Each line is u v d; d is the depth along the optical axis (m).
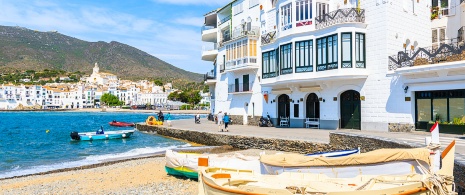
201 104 164.62
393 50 27.25
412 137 20.28
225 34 49.09
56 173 20.97
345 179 11.34
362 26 28.20
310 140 22.92
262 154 14.11
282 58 33.06
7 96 179.12
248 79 41.97
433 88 23.66
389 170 11.80
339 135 21.00
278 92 36.09
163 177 18.48
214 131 33.59
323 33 29.39
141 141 37.28
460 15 28.06
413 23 28.78
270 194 9.30
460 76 22.03
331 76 28.61
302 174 12.24
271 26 37.56
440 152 12.18
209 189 10.87
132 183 17.39
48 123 76.50
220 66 48.59
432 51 23.91
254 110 41.03
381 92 27.25
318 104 32.62
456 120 22.52
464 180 10.14
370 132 25.59
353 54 27.94
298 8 31.33
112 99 185.12
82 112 161.38
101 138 38.81
